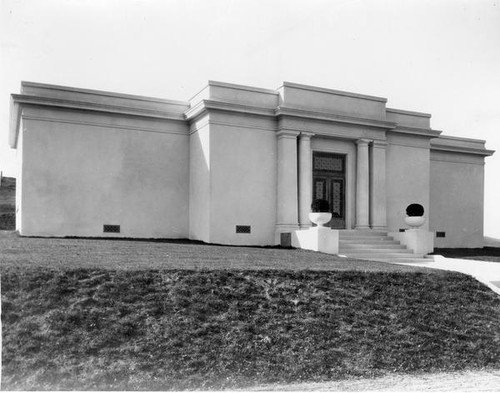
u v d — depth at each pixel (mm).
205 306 9531
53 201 18344
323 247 17000
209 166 18562
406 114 22531
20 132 19328
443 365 9008
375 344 9312
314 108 20000
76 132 18828
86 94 19094
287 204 19234
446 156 25859
